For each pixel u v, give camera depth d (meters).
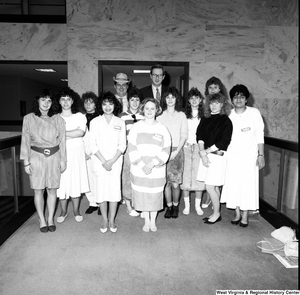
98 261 2.84
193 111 4.08
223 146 3.56
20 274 2.61
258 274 2.66
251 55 5.37
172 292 2.39
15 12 6.08
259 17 5.31
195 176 4.07
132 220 3.90
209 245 3.21
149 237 3.39
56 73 8.21
